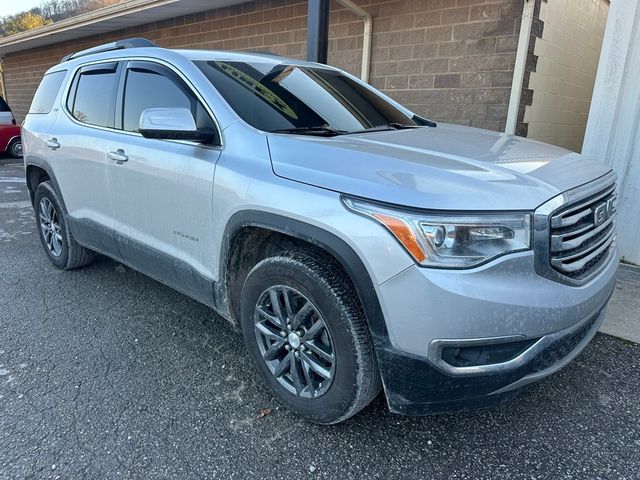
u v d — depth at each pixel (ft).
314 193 6.70
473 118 20.24
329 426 7.59
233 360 9.52
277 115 8.73
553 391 8.52
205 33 29.91
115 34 36.63
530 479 6.56
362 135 8.58
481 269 5.82
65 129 12.37
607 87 13.61
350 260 6.30
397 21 21.57
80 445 7.13
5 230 18.95
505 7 18.54
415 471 6.72
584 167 7.72
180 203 8.88
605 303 7.56
